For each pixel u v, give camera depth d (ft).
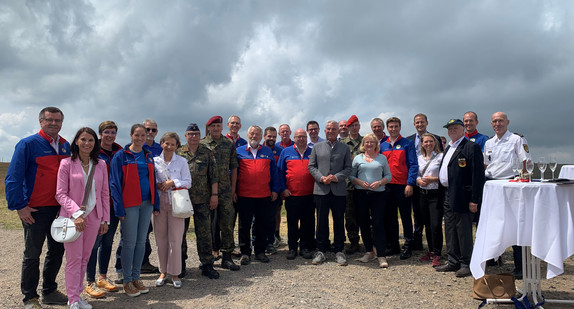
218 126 18.93
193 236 28.12
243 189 20.29
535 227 12.50
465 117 22.82
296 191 20.93
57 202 13.11
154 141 20.04
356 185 19.99
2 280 17.31
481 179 16.57
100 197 13.55
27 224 12.95
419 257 20.97
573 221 12.89
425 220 19.94
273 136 24.54
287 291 15.51
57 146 13.42
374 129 22.53
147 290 15.25
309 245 21.88
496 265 19.42
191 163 17.35
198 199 17.38
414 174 19.99
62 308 13.41
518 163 17.88
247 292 15.43
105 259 15.43
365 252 22.43
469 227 17.20
